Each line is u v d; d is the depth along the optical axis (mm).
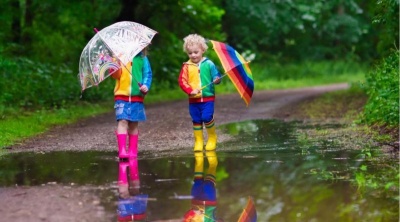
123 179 8125
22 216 6191
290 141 11766
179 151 10820
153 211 6344
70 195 7125
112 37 9992
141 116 10133
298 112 19109
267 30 47781
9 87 19719
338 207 6336
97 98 23250
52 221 5992
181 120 16609
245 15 44906
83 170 8898
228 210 6332
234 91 32750
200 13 32375
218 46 11164
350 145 10805
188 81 10992
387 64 14336
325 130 13273
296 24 46531
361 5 53281
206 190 7316
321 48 55125
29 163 9656
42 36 29016
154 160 9781
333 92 28281
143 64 10242
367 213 6074
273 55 52750
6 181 8078
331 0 49156
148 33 10297
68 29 29984
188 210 6359
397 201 6547
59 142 12469
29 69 22344
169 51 32250
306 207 6375
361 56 58031
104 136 13383
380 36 21609
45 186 7688
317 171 8367
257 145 11305
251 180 7859
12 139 12781
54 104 19938
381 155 9523
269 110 20281
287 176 8062
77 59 28906
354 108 18156
